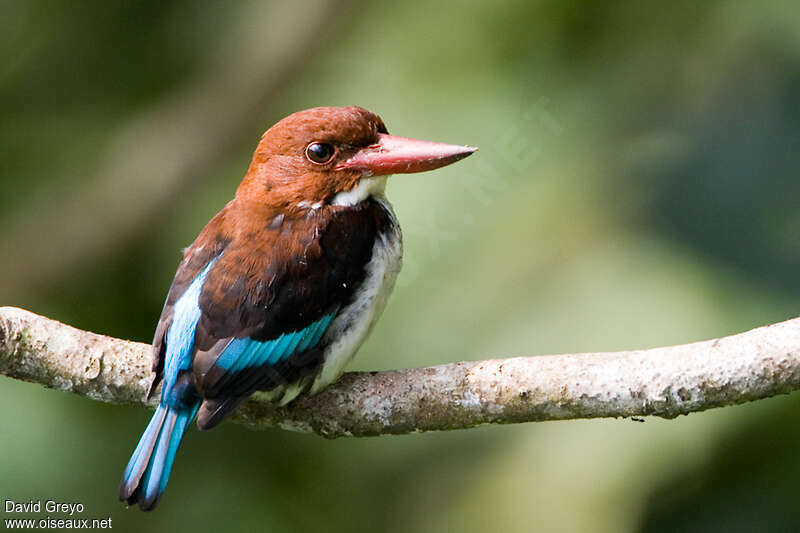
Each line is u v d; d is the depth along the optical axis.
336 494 10.88
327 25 12.76
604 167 10.84
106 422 10.53
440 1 11.59
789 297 9.87
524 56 11.33
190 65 13.17
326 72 12.45
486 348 10.26
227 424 11.02
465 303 10.54
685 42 11.27
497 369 7.39
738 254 10.16
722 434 9.52
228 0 12.94
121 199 12.70
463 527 10.00
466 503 10.11
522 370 7.31
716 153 10.61
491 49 11.37
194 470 10.88
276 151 8.58
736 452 9.55
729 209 10.38
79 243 12.55
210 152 13.04
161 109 13.05
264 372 7.79
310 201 8.46
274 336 7.80
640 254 10.22
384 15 11.80
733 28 11.12
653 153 10.79
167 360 7.70
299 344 7.88
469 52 11.39
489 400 7.38
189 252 8.29
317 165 8.50
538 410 7.29
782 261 10.05
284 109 13.06
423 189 10.89
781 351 6.76
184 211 12.68
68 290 12.45
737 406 9.55
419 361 10.41
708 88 11.02
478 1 11.47
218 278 7.90
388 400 7.70
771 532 9.33
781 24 10.98
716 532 9.40
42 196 12.60
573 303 10.13
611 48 11.37
